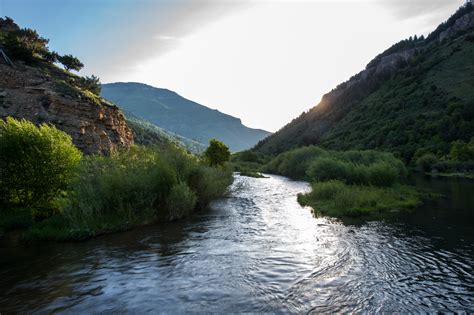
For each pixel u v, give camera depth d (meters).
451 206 23.05
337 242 13.92
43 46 59.03
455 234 15.23
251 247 13.18
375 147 89.44
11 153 17.41
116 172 17.78
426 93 111.56
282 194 31.50
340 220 18.56
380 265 11.02
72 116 38.47
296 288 9.12
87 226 15.04
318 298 8.48
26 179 17.53
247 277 9.94
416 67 145.12
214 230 16.11
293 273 10.27
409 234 15.27
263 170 75.25
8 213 17.00
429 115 93.94
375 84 168.62
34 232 14.15
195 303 8.18
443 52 143.88
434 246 13.27
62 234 14.12
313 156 57.31
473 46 130.62
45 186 18.22
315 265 11.03
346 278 9.86
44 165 18.09
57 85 40.94
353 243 13.76
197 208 22.38
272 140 187.75
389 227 16.73
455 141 72.88
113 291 8.91
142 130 118.25
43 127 19.47
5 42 46.44
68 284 9.40
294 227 16.81
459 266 10.91
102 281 9.62
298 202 25.91
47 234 14.20
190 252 12.49
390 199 24.44
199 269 10.64
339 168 33.22
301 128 174.88
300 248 13.05
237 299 8.40
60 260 11.52
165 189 19.31
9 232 15.25
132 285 9.33
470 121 81.19
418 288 9.15
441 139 78.56
